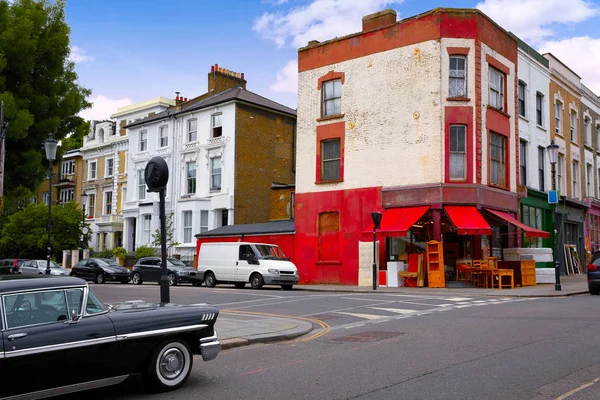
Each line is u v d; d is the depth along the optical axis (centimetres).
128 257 4231
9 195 2009
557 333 1062
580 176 3691
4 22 1908
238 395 686
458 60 2562
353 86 2814
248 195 3778
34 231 4491
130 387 740
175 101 4606
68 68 2161
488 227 2325
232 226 3481
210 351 750
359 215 2722
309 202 2923
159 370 706
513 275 2317
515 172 2797
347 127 2812
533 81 3109
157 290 2502
